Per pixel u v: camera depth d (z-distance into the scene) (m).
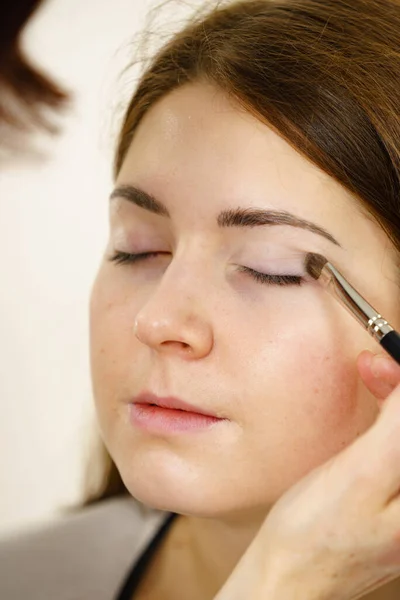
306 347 0.62
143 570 0.73
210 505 0.62
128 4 1.03
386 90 0.64
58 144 1.03
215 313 0.62
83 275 1.07
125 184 0.66
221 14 0.69
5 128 0.79
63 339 1.07
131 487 0.63
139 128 0.68
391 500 0.57
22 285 1.06
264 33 0.66
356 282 0.63
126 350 0.64
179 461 0.62
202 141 0.64
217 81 0.64
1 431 1.05
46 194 1.05
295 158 0.62
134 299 0.66
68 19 1.03
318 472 0.58
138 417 0.63
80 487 0.99
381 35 0.66
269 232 0.62
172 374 0.62
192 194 0.63
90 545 0.78
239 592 0.58
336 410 0.62
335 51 0.64
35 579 0.77
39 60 1.02
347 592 0.58
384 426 0.57
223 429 0.62
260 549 0.59
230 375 0.62
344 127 0.63
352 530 0.57
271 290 0.62
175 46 0.68
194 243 0.63
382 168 0.63
